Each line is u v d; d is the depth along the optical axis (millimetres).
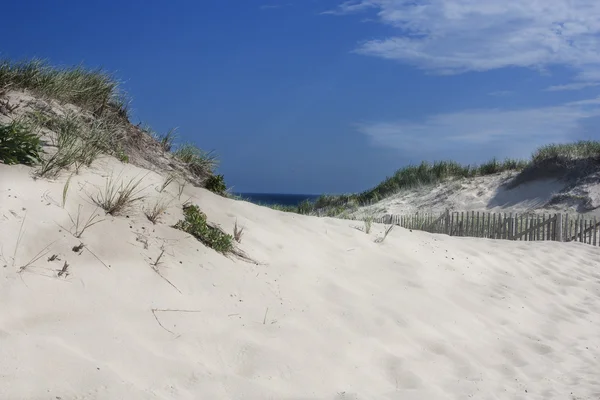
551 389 4309
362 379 3926
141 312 3734
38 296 3412
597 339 5777
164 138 8484
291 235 6512
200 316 3992
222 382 3336
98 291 3715
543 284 7547
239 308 4355
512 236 12344
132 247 4355
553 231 11961
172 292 4113
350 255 6574
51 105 6570
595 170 17609
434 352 4738
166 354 3424
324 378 3773
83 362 2990
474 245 8703
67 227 4141
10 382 2672
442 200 20109
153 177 6000
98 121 6727
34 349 2951
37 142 4840
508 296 6703
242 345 3828
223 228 5754
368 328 4797
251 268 5164
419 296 5910
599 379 4578
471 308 6031
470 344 5059
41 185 4473
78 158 5270
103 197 4781
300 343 4129
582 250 10023
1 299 3250
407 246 7477
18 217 3939
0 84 6508
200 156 8703
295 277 5402
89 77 7680
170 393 3070
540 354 5199
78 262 3875
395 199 21703
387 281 6141
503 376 4547
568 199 17062
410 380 4055
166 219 5129
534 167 18953
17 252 3650
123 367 3131
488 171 21922
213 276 4625
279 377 3625
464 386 4109
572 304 6977
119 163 5949
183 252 4719
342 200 23328
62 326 3266
